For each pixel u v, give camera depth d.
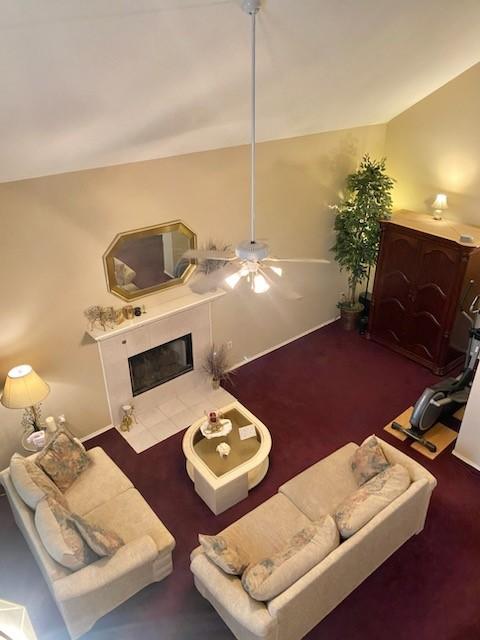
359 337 6.90
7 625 1.78
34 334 4.38
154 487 4.57
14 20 2.11
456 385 5.00
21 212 3.92
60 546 3.12
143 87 3.11
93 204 4.29
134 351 5.07
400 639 3.33
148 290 4.99
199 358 5.74
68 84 2.78
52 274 4.29
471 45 4.55
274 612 2.80
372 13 3.17
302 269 6.46
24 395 4.09
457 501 4.35
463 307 5.76
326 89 4.33
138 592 3.64
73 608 3.16
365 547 3.32
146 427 5.29
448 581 3.69
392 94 5.27
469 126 5.61
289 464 4.79
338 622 3.43
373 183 5.99
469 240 5.31
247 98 3.91
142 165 4.43
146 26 2.49
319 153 5.83
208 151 4.83
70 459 4.02
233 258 3.30
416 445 4.96
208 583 3.07
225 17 2.66
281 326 6.62
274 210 5.75
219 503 4.20
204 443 4.53
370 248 6.29
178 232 4.97
